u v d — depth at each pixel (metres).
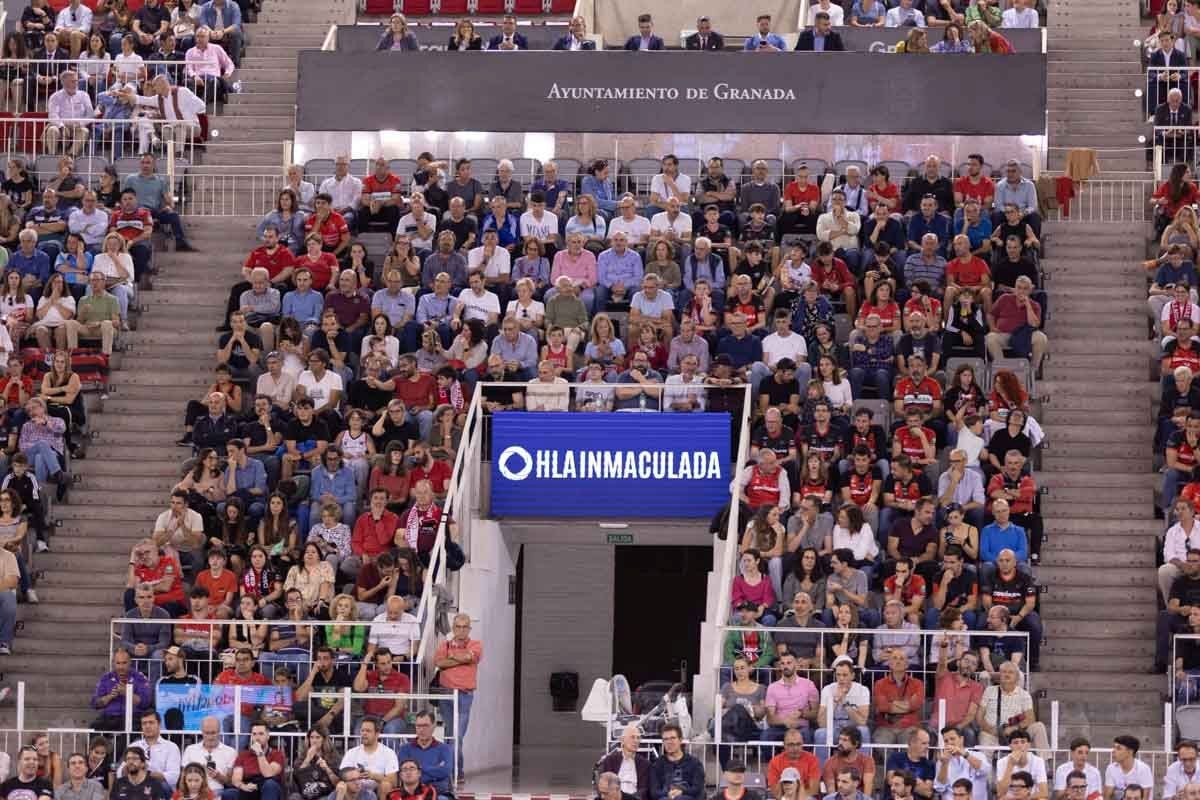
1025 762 39.25
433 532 45.28
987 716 41.38
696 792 39.19
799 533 45.09
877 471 46.47
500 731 49.03
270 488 47.75
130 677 42.91
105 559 48.56
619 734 42.25
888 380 49.69
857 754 39.59
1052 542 48.12
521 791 42.53
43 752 39.47
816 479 46.66
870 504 46.09
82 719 44.88
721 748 41.16
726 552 44.38
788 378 48.94
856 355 49.97
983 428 48.25
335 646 43.12
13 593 46.03
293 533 45.88
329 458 46.94
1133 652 46.00
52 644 47.00
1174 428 48.69
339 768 40.31
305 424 48.28
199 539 46.44
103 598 47.88
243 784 39.75
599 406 49.34
